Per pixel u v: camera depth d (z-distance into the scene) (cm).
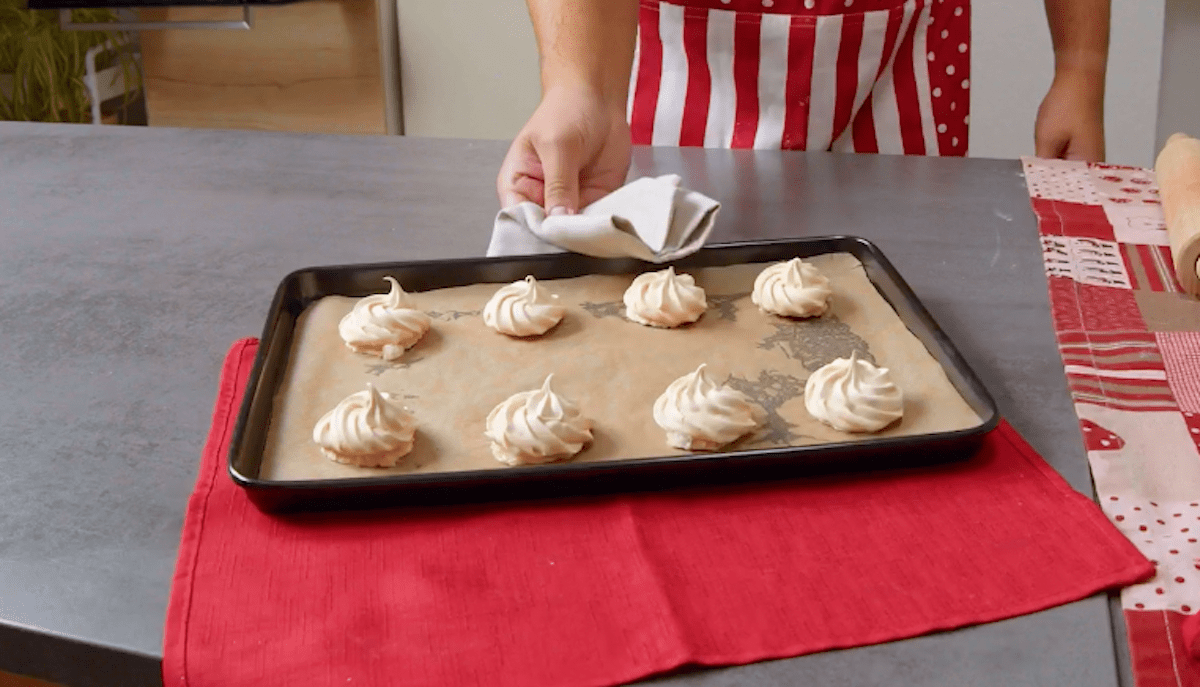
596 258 98
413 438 74
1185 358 85
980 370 85
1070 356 86
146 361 86
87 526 66
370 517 67
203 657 55
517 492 68
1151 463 72
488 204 119
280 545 64
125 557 63
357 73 255
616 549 64
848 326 89
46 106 259
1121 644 57
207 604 59
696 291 91
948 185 124
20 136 141
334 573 62
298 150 137
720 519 66
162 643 57
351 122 262
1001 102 250
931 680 54
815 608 58
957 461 71
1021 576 61
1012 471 70
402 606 59
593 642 56
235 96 262
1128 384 81
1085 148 137
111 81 275
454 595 60
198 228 113
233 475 65
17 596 60
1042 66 243
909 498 68
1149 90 238
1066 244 107
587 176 116
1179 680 54
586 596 60
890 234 111
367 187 124
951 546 63
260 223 114
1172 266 102
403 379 82
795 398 80
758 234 110
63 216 116
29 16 253
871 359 84
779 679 54
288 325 89
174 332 91
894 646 56
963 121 146
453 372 83
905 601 59
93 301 97
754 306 93
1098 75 139
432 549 64
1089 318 92
